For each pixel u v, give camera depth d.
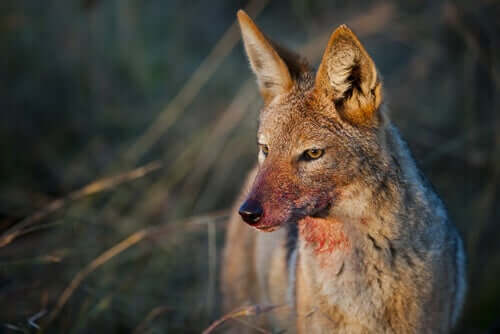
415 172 6.52
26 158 12.60
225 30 17.09
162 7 16.14
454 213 11.38
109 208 11.04
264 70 7.02
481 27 12.36
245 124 12.55
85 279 9.17
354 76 6.14
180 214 11.27
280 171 6.14
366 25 13.03
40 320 8.19
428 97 13.28
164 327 9.03
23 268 9.19
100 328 8.91
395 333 6.26
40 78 13.64
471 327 10.05
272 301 7.55
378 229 6.14
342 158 6.11
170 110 12.91
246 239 8.53
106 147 13.03
